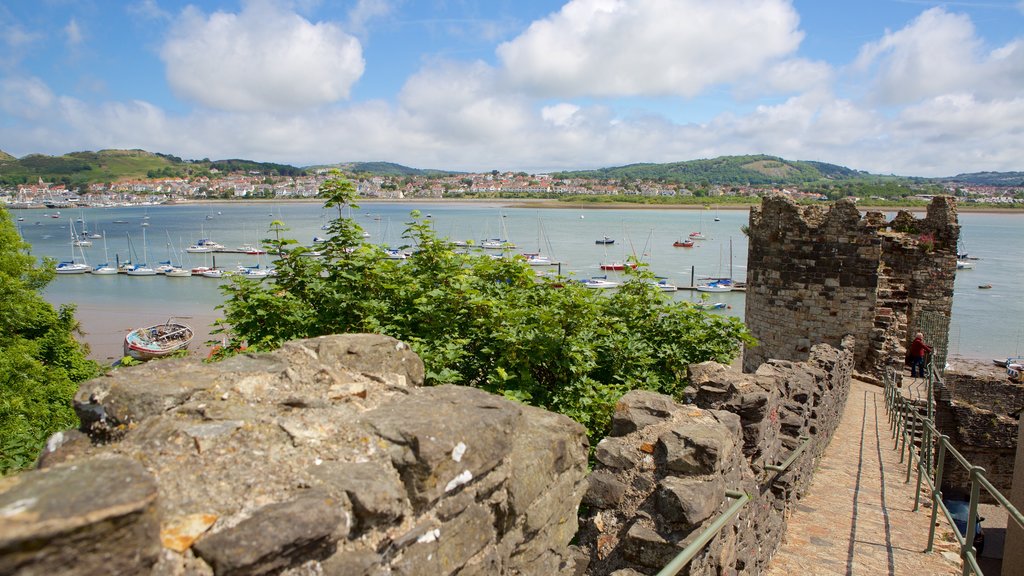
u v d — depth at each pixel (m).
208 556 2.75
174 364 4.35
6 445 13.98
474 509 4.06
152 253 128.00
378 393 4.57
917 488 11.38
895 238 26.38
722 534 6.12
